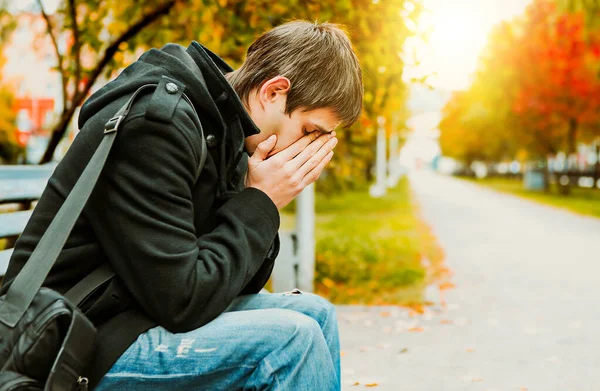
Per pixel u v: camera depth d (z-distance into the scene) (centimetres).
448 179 6494
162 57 158
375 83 578
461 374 352
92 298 147
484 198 2606
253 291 183
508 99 2708
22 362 127
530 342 424
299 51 163
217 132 159
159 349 143
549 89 2519
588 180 3838
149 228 142
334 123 167
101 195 145
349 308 534
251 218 154
